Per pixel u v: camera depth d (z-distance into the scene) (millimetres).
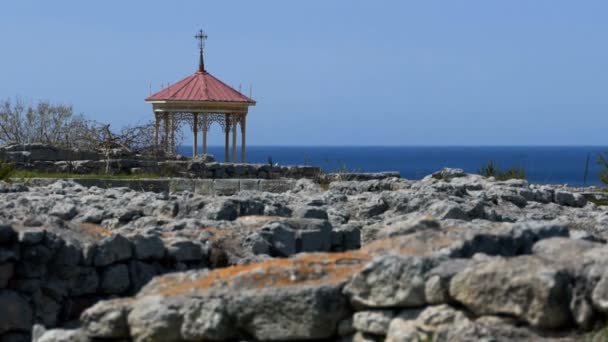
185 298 28266
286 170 103000
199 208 47062
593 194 86000
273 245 41625
